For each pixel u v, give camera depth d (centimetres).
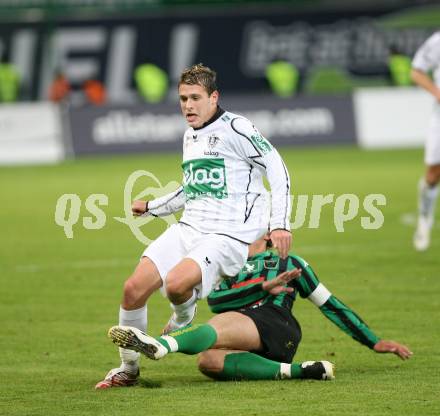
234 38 11425
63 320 3067
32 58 11225
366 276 3719
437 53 4228
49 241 4831
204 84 2266
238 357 2211
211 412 1934
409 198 6069
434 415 1900
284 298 2294
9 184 7462
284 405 1978
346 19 11406
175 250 2261
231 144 2262
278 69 11338
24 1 11156
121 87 11319
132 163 8638
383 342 2297
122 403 2033
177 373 2377
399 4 11375
